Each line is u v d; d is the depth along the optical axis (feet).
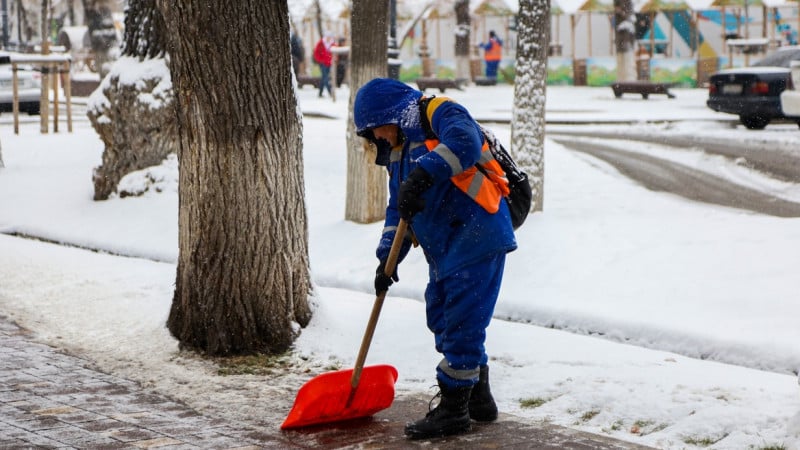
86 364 20.53
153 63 40.83
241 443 15.79
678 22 129.70
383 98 16.29
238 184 21.09
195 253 21.50
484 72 131.44
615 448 15.46
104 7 76.69
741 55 115.65
